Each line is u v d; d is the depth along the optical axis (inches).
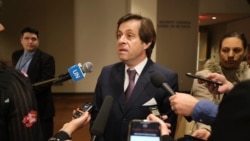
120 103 53.3
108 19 259.4
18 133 40.6
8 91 40.8
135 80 55.2
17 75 43.6
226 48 62.8
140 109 51.9
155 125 32.2
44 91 100.4
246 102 20.1
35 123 43.1
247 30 326.6
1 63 43.8
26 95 42.6
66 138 35.3
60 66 259.3
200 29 473.7
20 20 251.0
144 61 56.2
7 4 247.3
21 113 41.1
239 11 275.0
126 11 239.3
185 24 232.5
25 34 106.7
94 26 259.3
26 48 107.8
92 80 265.4
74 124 37.5
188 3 230.8
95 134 38.0
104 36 261.0
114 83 56.1
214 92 47.3
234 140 19.8
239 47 62.1
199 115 37.3
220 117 21.7
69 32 257.3
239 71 63.9
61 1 253.1
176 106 39.6
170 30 231.1
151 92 52.7
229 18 337.7
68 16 255.4
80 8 255.8
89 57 262.2
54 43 256.8
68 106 217.8
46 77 105.8
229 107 21.2
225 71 64.4
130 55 53.1
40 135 44.0
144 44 54.4
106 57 263.6
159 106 52.6
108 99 43.9
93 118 47.8
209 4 272.8
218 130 21.3
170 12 229.5
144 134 31.6
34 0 250.5
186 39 234.2
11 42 251.6
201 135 42.4
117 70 58.0
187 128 54.0
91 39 260.4
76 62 260.7
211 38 463.8
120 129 52.1
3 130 40.7
